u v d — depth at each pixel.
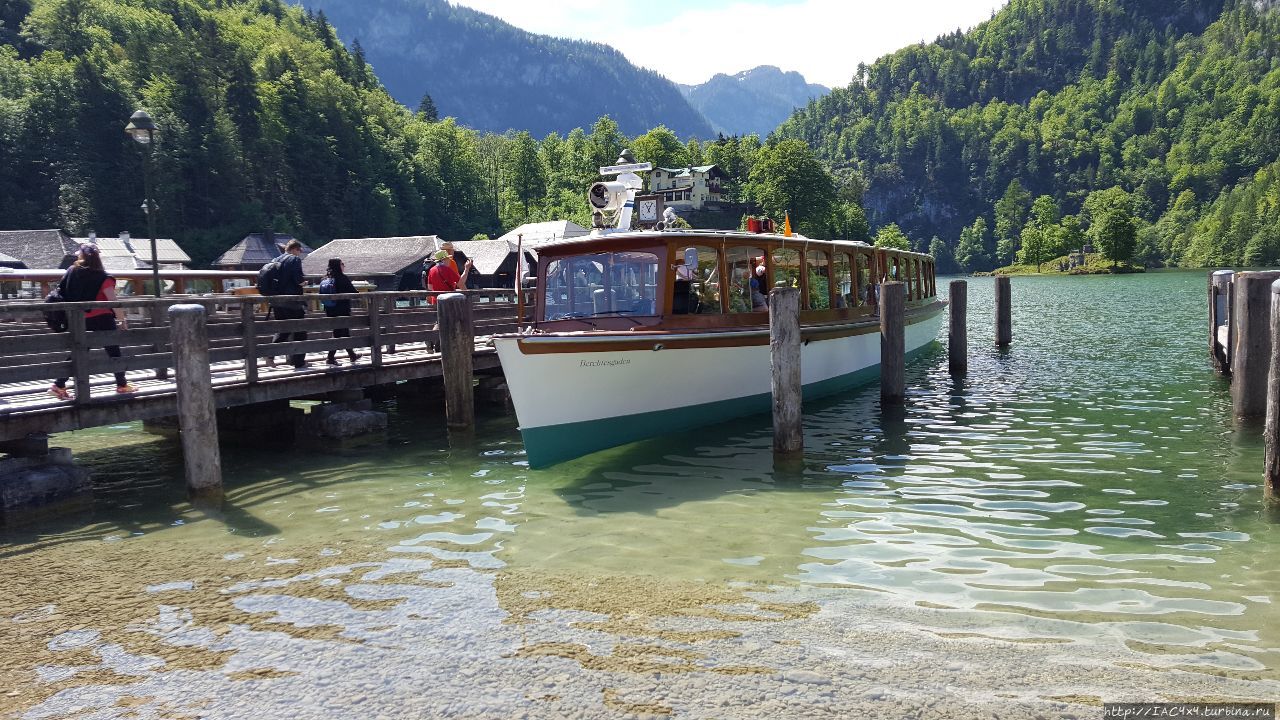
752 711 4.76
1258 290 12.20
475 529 8.62
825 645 5.61
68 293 10.60
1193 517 8.35
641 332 11.38
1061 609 6.15
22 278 15.52
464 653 5.64
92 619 6.43
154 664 5.62
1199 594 6.38
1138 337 27.48
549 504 9.54
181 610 6.57
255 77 117.56
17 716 4.98
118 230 89.56
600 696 4.98
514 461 11.84
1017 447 11.79
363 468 11.56
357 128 128.00
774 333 11.17
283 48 137.75
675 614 6.20
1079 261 145.75
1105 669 5.20
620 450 12.19
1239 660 5.29
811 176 146.12
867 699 4.88
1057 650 5.48
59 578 7.38
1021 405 15.23
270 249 72.94
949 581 6.77
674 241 11.89
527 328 12.59
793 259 14.63
